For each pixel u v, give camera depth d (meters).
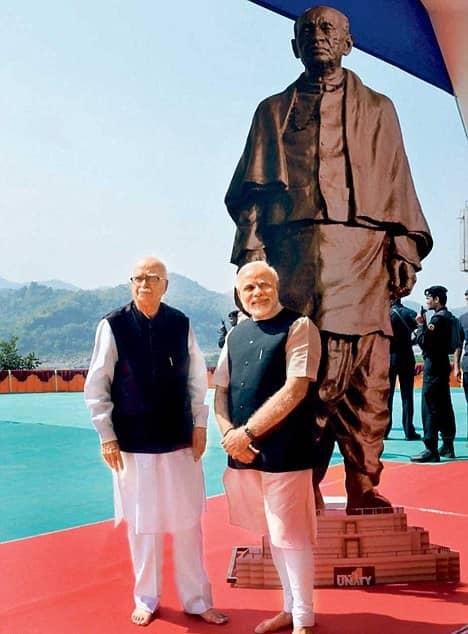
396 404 14.50
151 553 2.87
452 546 3.90
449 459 6.94
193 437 2.88
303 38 3.37
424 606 2.97
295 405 2.61
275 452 2.64
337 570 3.23
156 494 2.77
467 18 4.24
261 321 2.80
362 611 2.92
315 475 3.47
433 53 4.46
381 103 3.45
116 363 2.82
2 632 2.71
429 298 6.82
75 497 5.41
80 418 11.73
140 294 2.81
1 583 3.29
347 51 3.42
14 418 11.74
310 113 3.38
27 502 5.21
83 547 3.92
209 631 2.74
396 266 3.49
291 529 2.63
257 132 3.46
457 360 7.25
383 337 3.48
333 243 3.35
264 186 3.42
